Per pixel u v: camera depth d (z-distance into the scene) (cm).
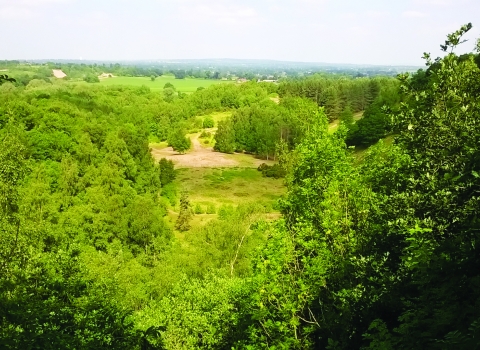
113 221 4234
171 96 18625
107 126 7056
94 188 4625
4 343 863
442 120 951
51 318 1057
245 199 7738
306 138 1847
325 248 1262
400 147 1375
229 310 1920
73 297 1706
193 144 12962
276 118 11831
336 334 1141
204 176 9306
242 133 12094
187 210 6047
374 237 1210
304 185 1571
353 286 1205
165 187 7544
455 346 562
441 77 949
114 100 13212
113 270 2925
